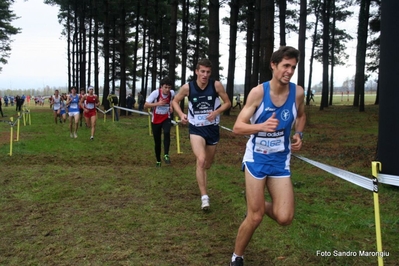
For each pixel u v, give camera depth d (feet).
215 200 18.21
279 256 12.09
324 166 12.44
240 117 10.27
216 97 17.26
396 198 17.71
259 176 10.39
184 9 73.15
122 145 37.22
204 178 16.76
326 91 99.60
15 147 35.22
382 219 15.02
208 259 11.90
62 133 48.55
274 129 9.71
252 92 10.28
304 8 63.31
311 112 88.94
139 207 17.15
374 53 105.09
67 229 14.53
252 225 10.41
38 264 11.73
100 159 29.66
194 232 14.14
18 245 13.15
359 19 87.56
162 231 14.25
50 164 27.50
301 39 64.03
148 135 44.98
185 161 28.27
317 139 41.04
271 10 30.94
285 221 10.09
